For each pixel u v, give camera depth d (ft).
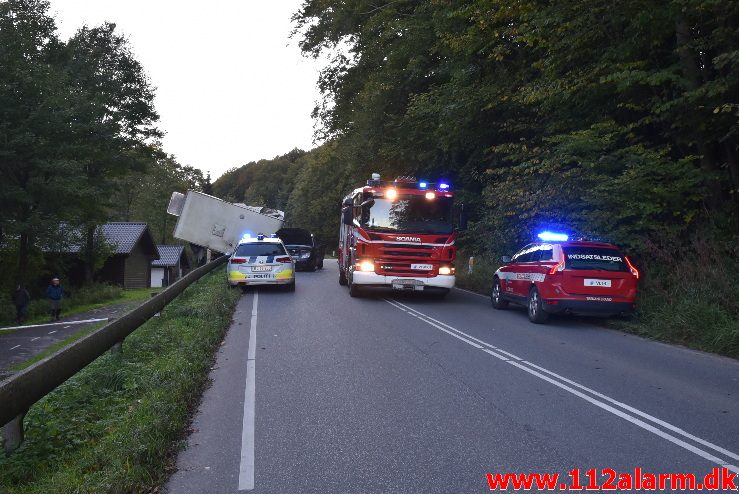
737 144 44.93
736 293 36.27
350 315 45.32
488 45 60.39
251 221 89.97
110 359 27.43
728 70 42.27
